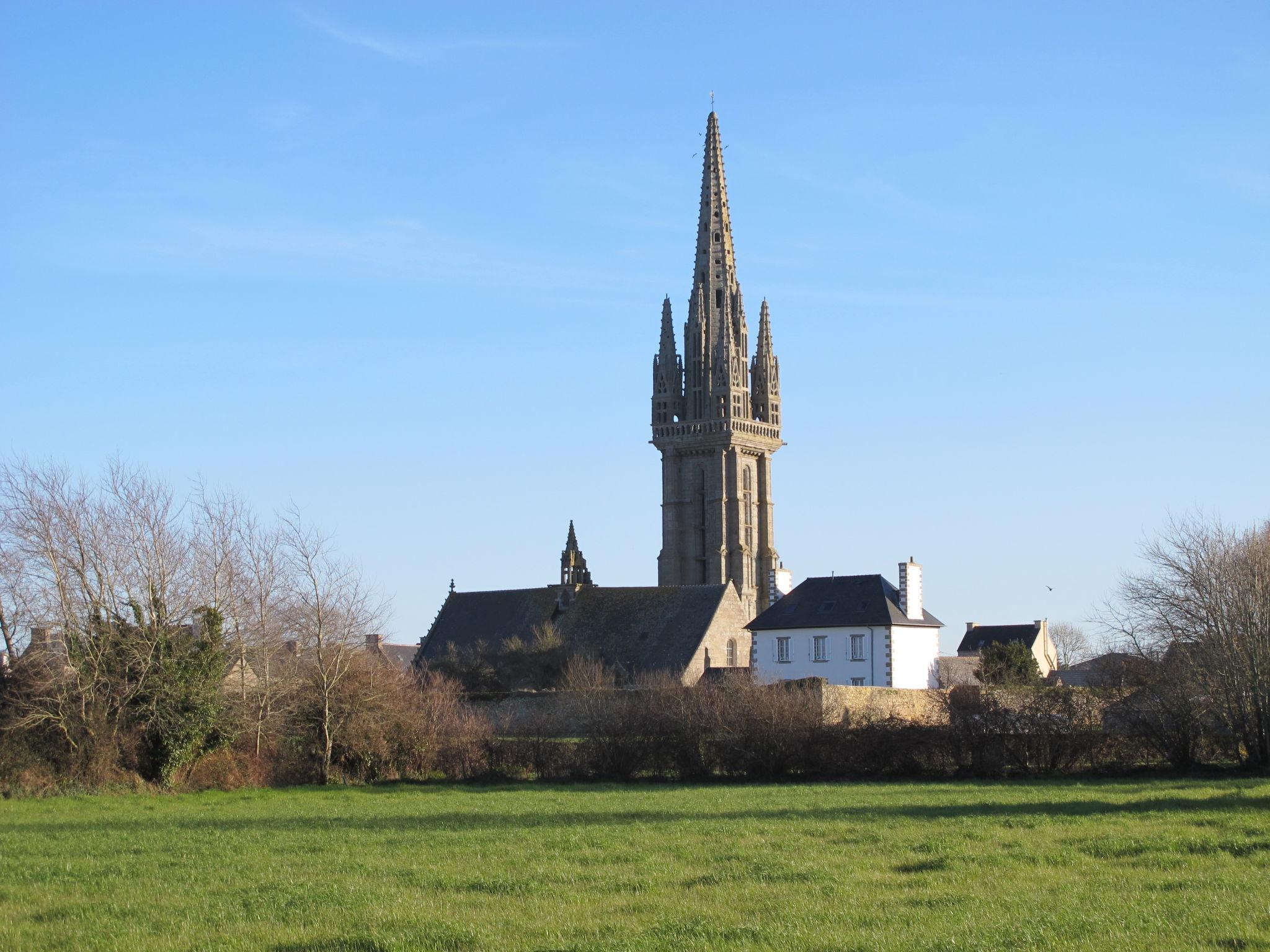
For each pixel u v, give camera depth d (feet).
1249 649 193.36
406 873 93.61
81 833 129.59
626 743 202.69
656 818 133.49
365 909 78.79
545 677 356.38
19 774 184.75
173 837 123.65
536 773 204.95
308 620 212.43
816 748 196.85
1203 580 201.36
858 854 98.22
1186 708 193.88
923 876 87.10
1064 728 193.77
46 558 197.06
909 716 232.12
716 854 99.91
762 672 333.01
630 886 85.66
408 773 209.46
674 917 74.18
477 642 399.03
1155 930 68.44
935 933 68.74
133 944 71.56
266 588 213.25
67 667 192.75
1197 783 169.78
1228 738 195.21
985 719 193.47
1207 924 69.41
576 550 522.47
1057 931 68.64
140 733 193.77
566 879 88.89
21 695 188.44
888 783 185.78
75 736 191.01
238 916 78.33
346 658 211.61
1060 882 83.61
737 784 192.65
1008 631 481.05
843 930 70.13
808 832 115.03
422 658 416.46
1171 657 201.77
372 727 207.51
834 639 329.31
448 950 68.13
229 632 209.15
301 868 97.66
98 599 198.70
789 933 69.46
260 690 207.31
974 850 98.22
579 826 125.59
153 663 196.34
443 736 209.97
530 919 75.36
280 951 68.64
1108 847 97.86
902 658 324.39
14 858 108.27
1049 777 188.96
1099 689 204.23
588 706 232.12
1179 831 107.04
